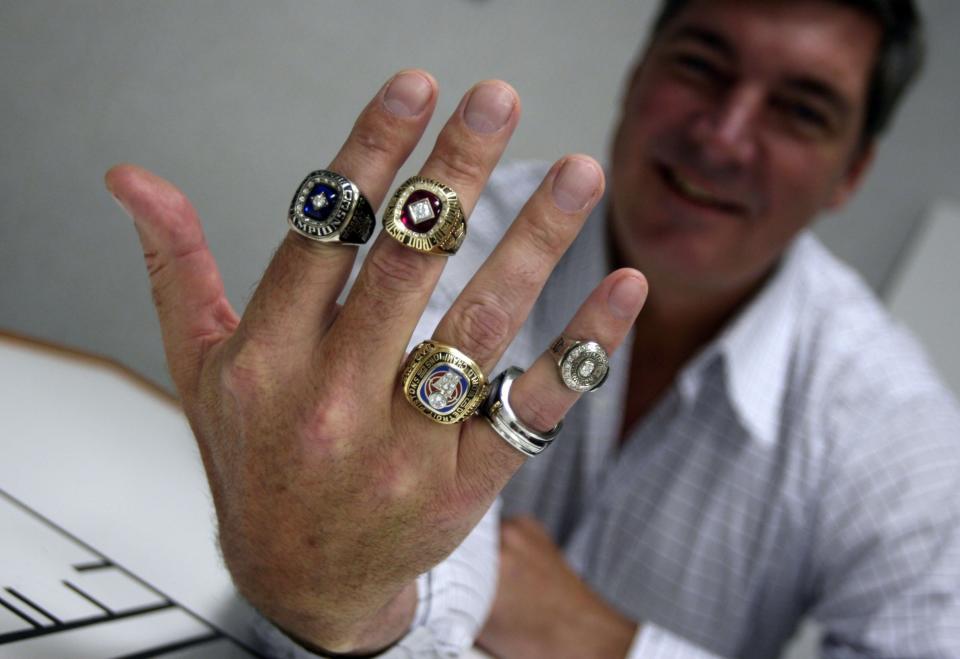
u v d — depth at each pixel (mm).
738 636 1407
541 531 1049
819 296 1473
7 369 1047
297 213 531
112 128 2004
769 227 1248
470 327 568
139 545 763
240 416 579
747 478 1373
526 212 571
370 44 2043
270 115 2043
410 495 582
